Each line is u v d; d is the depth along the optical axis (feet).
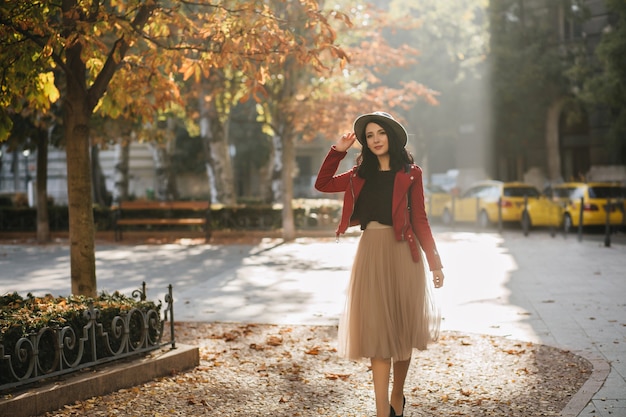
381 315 15.48
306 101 65.26
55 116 66.23
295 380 20.29
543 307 31.96
